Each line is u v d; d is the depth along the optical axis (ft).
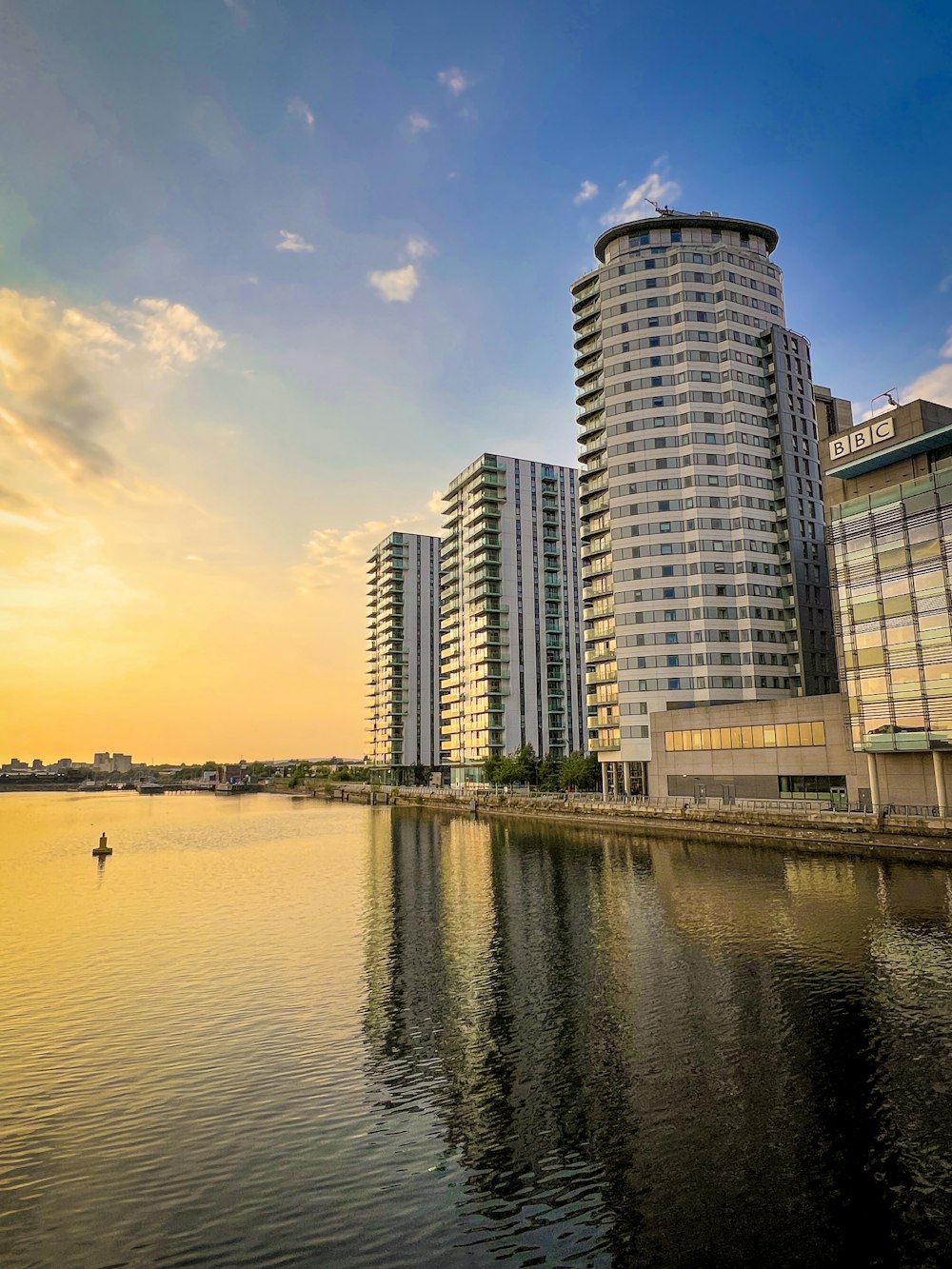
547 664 508.94
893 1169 52.54
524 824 312.91
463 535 544.21
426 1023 84.02
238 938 126.93
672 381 337.72
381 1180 53.62
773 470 338.54
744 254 349.41
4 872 211.82
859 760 206.80
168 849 269.85
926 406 189.47
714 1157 55.11
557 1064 71.82
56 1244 47.26
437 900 156.97
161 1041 80.23
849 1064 68.85
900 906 125.18
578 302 371.76
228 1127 61.62
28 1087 69.26
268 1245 46.85
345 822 383.04
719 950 106.63
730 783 251.60
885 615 190.49
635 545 332.39
